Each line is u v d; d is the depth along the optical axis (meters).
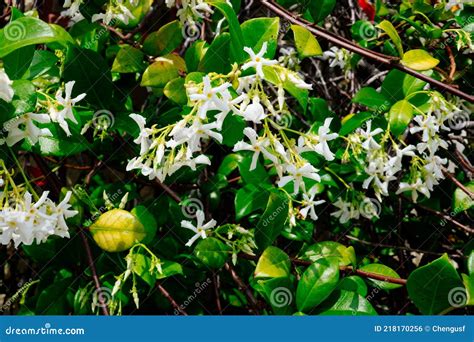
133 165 0.46
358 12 0.72
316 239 0.67
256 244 0.52
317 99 0.58
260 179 0.55
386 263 0.67
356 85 0.70
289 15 0.56
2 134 0.43
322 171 0.58
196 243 0.55
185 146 0.47
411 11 0.62
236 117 0.47
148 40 0.54
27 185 0.45
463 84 0.63
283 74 0.45
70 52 0.50
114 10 0.51
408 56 0.52
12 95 0.41
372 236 0.67
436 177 0.55
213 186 0.58
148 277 0.50
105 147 0.57
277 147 0.46
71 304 0.54
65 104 0.45
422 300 0.47
